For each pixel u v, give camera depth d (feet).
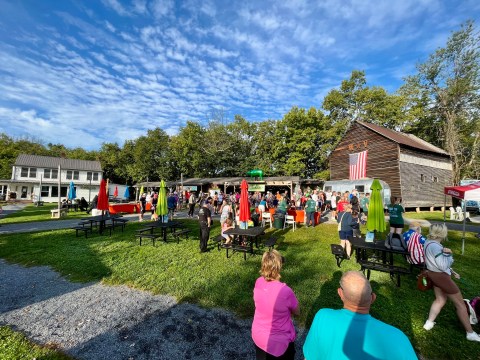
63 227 41.83
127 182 174.91
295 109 114.32
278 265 7.84
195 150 132.05
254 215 39.50
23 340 11.34
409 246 19.03
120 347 10.99
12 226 42.80
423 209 77.71
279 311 7.29
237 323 12.87
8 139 182.80
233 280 17.92
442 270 11.75
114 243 29.66
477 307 12.57
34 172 124.47
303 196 67.15
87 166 139.64
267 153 132.87
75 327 12.50
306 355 5.27
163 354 10.56
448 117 97.91
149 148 151.12
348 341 4.65
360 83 115.65
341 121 109.09
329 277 18.69
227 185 104.99
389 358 4.28
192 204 56.70
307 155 114.32
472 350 10.94
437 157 84.69
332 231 37.29
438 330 12.35
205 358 10.34
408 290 16.85
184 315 13.61
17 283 18.07
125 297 15.75
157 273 19.51
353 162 81.71
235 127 139.95
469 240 32.48
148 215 59.77
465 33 90.99
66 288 17.16
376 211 22.85
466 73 92.73
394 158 71.10
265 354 7.14
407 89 110.11
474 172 95.91
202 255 24.53
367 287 5.04
